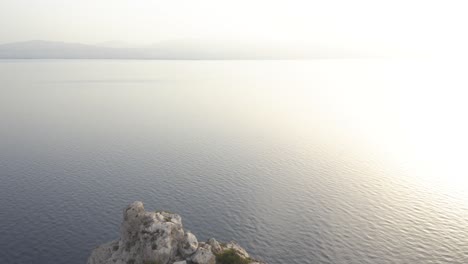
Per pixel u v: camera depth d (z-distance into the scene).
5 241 61.88
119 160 107.31
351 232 68.94
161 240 40.91
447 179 101.00
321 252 62.16
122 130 147.75
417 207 81.06
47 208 74.31
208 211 76.12
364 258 60.62
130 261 41.56
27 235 63.94
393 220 74.25
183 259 40.97
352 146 136.38
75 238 63.69
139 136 138.50
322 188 91.38
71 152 113.38
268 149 127.25
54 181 88.94
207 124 168.62
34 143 122.12
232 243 47.47
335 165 111.38
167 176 95.50
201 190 87.06
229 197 83.56
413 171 107.88
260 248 62.88
